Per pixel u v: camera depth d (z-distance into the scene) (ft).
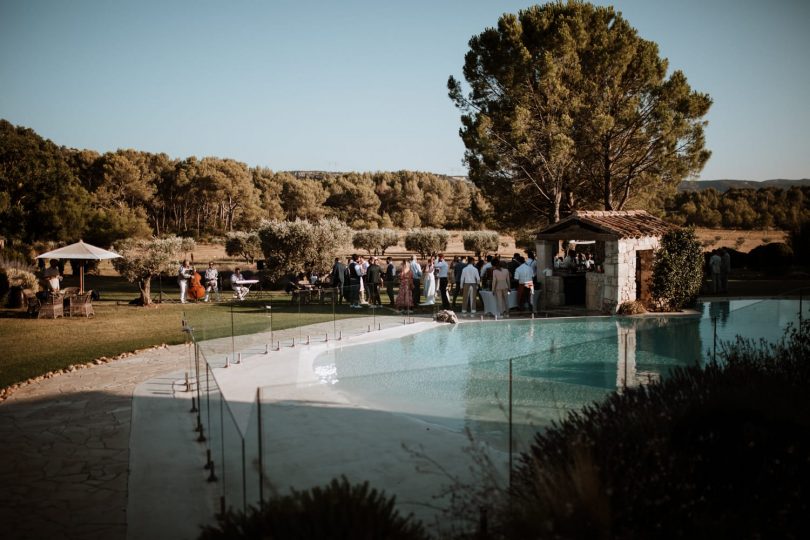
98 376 34.81
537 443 16.69
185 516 17.20
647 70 82.17
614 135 82.84
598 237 57.26
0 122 160.25
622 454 13.87
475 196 100.73
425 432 20.13
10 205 127.34
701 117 83.10
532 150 82.84
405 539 11.92
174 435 24.41
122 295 84.43
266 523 11.72
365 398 20.81
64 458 21.88
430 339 46.14
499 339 45.39
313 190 309.01
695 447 14.57
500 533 12.39
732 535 11.34
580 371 21.44
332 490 12.67
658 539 11.47
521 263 68.95
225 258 160.15
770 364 21.94
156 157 271.90
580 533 11.38
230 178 267.39
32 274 78.43
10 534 16.14
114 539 15.87
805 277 90.38
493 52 84.53
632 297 57.52
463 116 88.17
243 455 14.30
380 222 306.96
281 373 33.94
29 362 38.65
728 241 192.95
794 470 13.16
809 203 268.82
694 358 25.08
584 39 82.07
